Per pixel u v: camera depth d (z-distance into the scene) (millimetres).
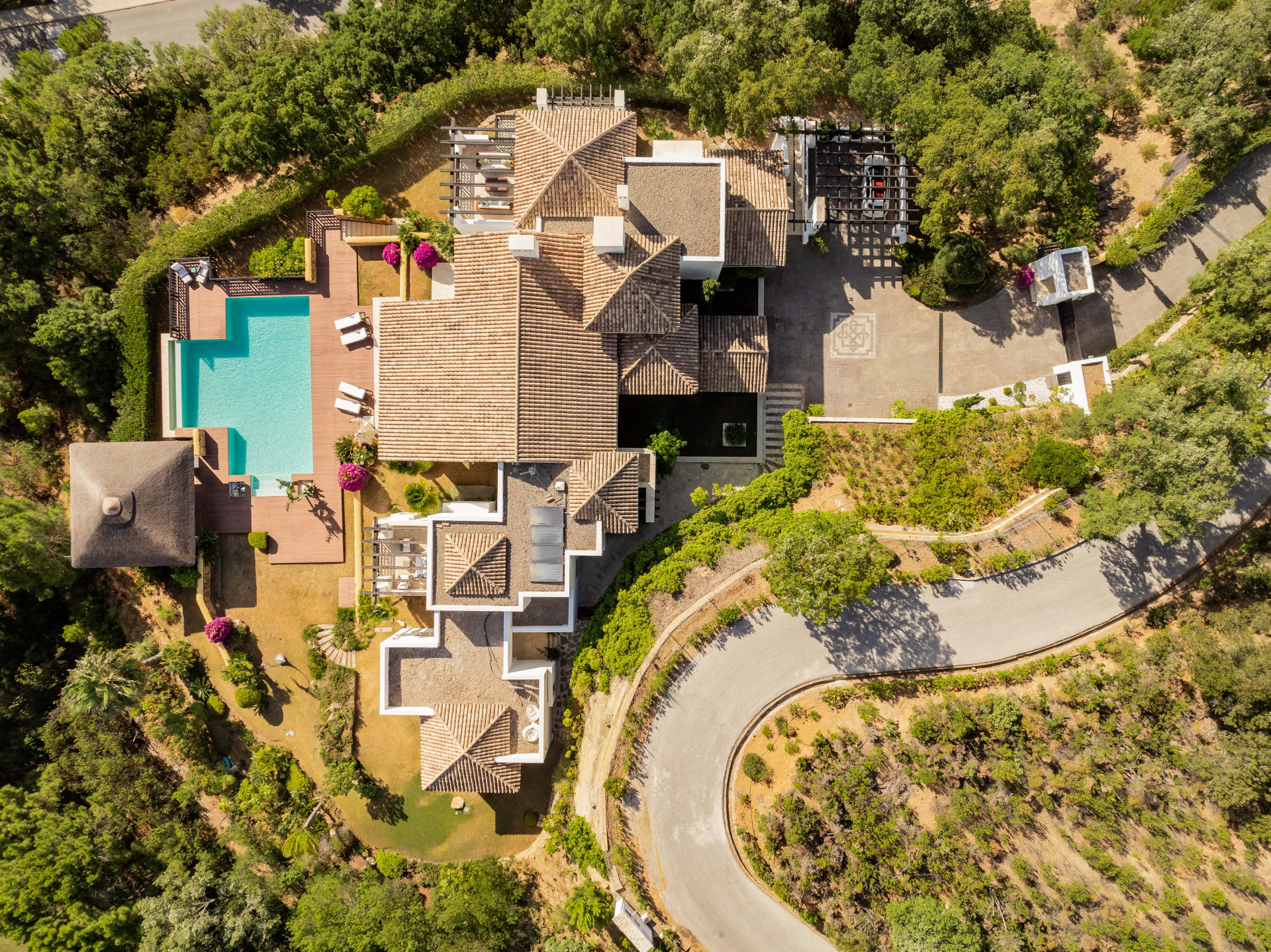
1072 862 31547
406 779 37250
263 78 33562
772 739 33938
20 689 38406
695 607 34469
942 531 34750
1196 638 31312
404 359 32469
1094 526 31016
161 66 39531
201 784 37500
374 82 38469
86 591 39125
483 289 31328
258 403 38125
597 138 31719
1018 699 33125
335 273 37531
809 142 37344
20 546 34344
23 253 37188
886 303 39156
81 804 38969
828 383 39344
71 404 40250
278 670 37844
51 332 35344
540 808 37125
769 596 34406
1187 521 29516
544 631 34719
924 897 31484
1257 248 31547
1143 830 31250
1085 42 38125
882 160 36906
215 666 38156
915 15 36500
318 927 33906
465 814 37344
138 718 38500
